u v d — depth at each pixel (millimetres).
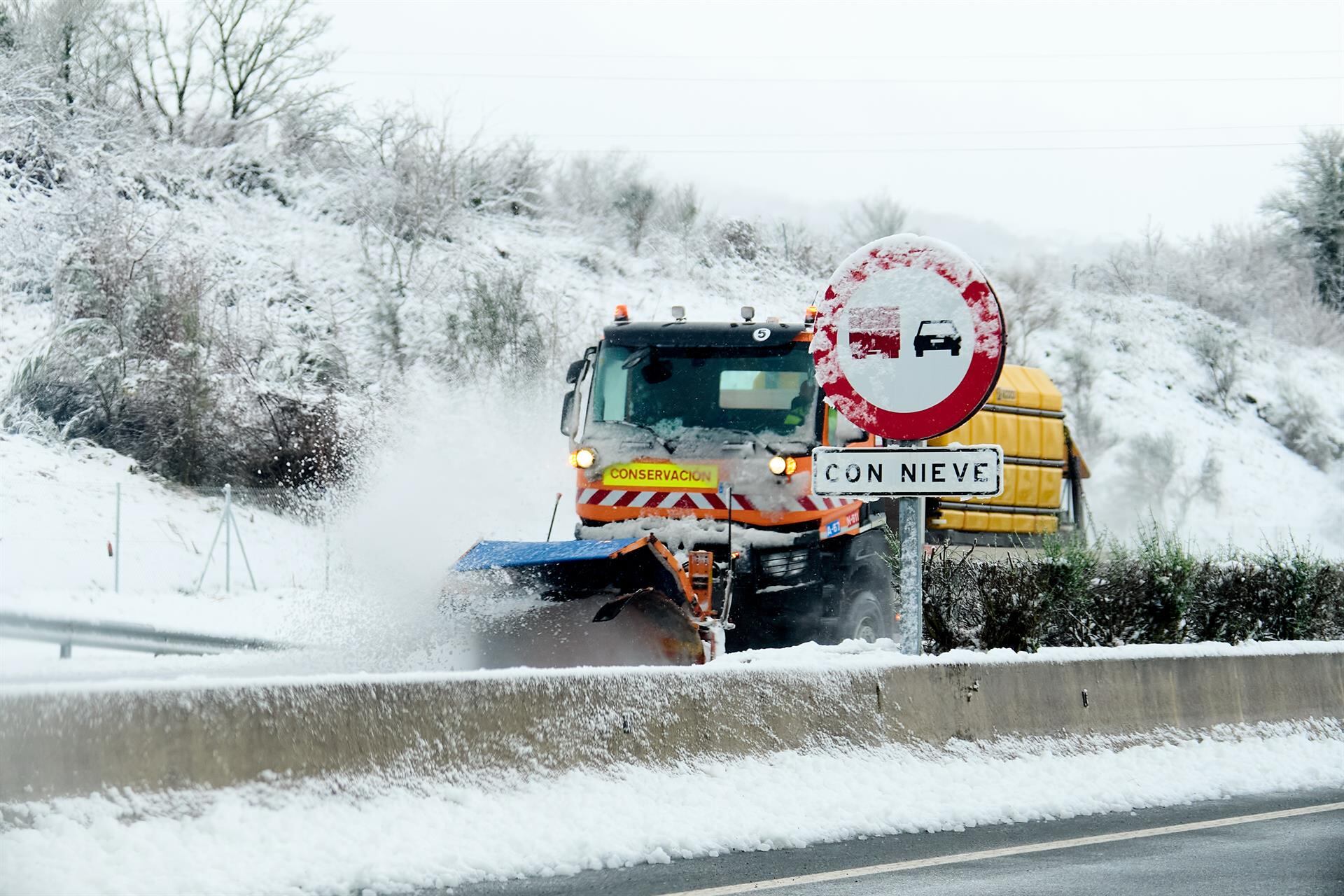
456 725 11273
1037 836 13078
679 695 12773
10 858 8859
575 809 11594
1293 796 15875
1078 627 19031
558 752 11820
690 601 19656
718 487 23734
